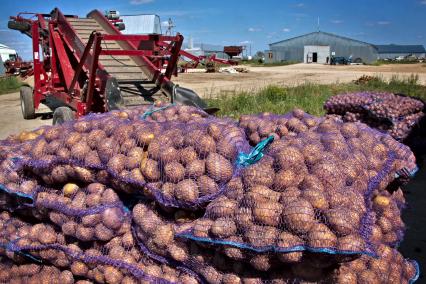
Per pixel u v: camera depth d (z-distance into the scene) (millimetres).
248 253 3512
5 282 5105
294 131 4648
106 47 12195
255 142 4578
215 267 3807
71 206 4445
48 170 4621
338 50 93438
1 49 50750
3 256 5188
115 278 4180
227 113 14508
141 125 4621
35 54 14594
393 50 152500
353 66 58781
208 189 3908
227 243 3537
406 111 9547
